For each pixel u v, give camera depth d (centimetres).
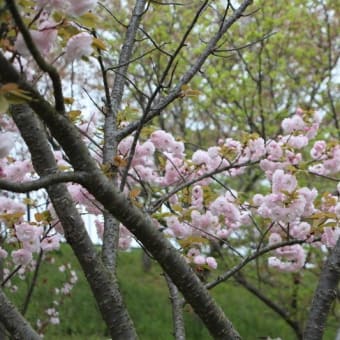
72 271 1026
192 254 438
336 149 523
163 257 235
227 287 1328
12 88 173
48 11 199
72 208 272
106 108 364
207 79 1037
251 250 853
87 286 1212
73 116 341
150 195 416
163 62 1026
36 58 186
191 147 1097
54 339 1017
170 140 494
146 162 498
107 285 266
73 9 199
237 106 1047
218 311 247
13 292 972
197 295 242
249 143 505
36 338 265
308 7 1081
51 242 443
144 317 1149
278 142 532
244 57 1077
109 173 294
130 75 1034
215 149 511
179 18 1066
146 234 229
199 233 488
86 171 213
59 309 1101
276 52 1102
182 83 364
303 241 407
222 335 248
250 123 1004
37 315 969
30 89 190
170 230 481
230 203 494
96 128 450
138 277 1409
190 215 473
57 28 205
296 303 922
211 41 379
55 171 270
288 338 1102
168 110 1162
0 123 437
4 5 178
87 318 1106
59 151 425
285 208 405
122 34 1073
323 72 1124
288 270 517
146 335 1088
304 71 1131
